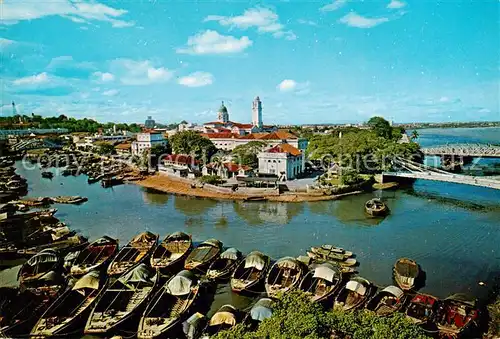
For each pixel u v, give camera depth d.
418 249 47.72
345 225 59.66
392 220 62.31
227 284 37.19
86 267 39.41
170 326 28.25
